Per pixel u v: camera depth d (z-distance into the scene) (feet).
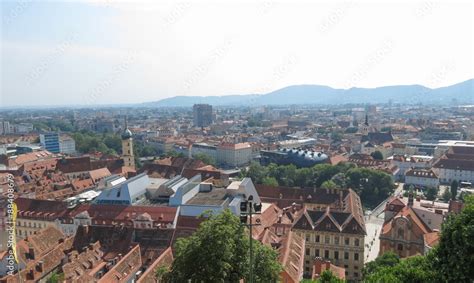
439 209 430.20
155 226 402.52
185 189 441.27
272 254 193.26
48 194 579.48
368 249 450.71
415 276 182.39
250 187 470.39
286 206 516.32
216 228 177.68
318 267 290.15
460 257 174.50
